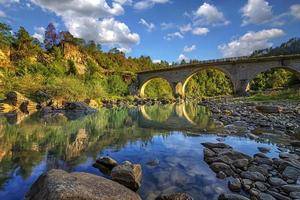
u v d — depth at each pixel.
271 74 89.56
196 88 106.19
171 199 4.87
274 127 14.37
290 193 5.22
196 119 19.59
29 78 38.66
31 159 7.93
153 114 24.44
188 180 6.23
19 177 6.32
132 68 110.44
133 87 75.50
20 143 10.20
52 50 73.56
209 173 6.73
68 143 10.40
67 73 61.56
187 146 9.95
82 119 19.00
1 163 7.45
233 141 10.88
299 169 6.62
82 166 7.24
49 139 11.16
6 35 59.84
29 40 64.25
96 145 10.11
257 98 40.44
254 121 16.42
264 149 9.23
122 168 5.93
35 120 17.75
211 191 5.60
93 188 4.50
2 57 53.03
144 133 13.05
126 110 29.28
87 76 58.50
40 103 29.14
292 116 18.31
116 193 4.57
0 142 10.30
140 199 4.84
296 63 49.00
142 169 7.04
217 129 14.22
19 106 26.28
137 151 9.15
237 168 6.89
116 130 14.01
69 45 80.25
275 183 5.77
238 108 25.97
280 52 125.06
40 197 4.35
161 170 6.97
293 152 8.94
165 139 11.42
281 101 32.12
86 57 83.19
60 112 24.34
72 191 4.14
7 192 5.42
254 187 5.61
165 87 92.12
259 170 6.60
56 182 4.47
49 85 34.41
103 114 23.66
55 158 8.08
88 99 33.28
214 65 59.75
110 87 59.69
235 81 56.25
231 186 5.70
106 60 95.50
